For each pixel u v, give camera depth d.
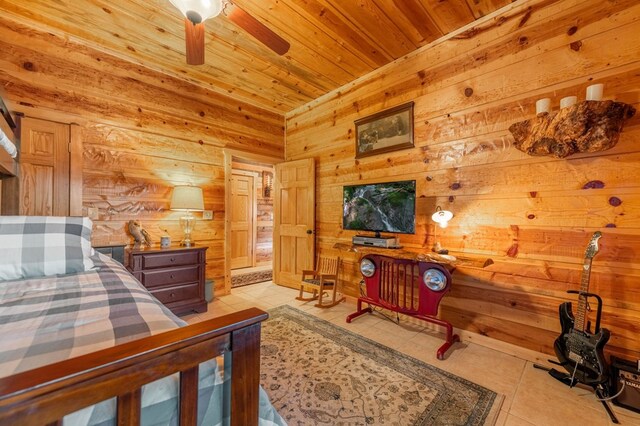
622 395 1.50
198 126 3.39
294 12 2.18
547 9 1.95
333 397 1.57
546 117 1.80
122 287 1.28
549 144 1.81
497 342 2.16
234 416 0.74
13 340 0.72
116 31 2.45
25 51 2.34
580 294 1.67
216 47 2.65
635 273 1.64
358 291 3.22
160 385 0.66
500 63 2.16
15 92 2.29
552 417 1.43
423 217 2.63
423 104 2.63
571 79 1.86
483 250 2.25
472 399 1.57
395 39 2.51
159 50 2.72
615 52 1.71
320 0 2.06
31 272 1.44
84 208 2.61
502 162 2.15
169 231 3.15
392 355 2.05
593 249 1.66
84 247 1.67
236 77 3.20
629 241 1.66
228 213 3.64
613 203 1.71
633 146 1.65
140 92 2.95
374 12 2.18
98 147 2.69
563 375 1.73
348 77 3.19
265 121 4.05
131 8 2.18
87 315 0.91
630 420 1.41
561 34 1.90
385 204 2.74
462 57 2.37
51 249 1.54
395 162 2.87
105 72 2.73
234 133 3.72
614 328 1.69
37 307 0.98
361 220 2.98
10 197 2.20
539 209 1.99
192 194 3.03
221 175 3.61
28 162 2.33
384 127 2.93
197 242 3.37
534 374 1.82
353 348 2.15
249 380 0.77
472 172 2.31
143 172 2.97
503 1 2.07
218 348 0.70
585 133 1.62
